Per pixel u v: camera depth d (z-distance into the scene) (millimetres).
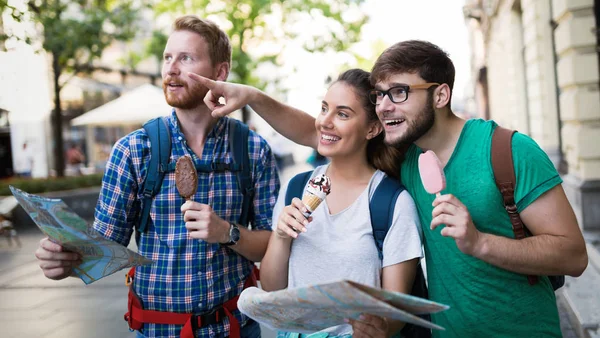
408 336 2344
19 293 6758
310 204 2082
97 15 14016
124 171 2445
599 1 7398
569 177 8312
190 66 2479
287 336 2307
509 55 15836
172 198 2445
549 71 10594
